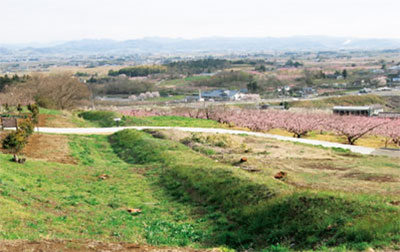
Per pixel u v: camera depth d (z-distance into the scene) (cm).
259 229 1542
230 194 1931
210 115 7594
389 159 2792
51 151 3136
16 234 1253
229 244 1492
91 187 2261
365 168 2377
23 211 1526
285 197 1653
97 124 5556
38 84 8788
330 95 16650
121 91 19175
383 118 7181
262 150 3106
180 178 2395
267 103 13288
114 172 2686
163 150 3172
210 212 1855
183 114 8188
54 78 9025
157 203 2050
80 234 1412
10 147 2439
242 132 4869
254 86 19275
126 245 1276
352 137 5334
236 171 2212
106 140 4016
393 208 1384
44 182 2166
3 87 10369
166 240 1491
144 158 3105
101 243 1276
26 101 7869
